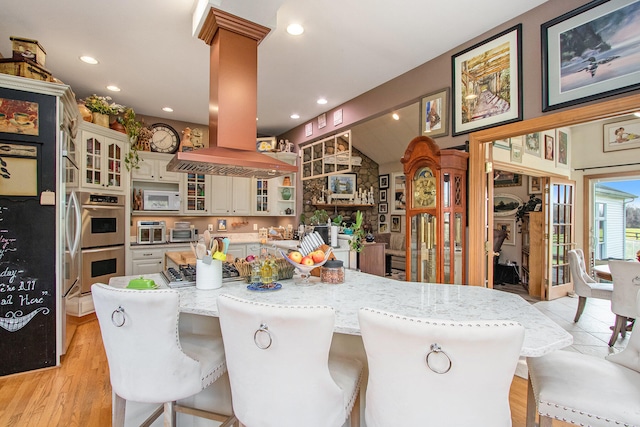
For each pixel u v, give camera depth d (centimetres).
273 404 108
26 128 254
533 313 141
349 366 136
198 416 165
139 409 176
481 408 89
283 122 527
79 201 340
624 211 576
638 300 138
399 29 262
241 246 545
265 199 581
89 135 377
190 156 203
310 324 100
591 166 541
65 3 230
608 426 110
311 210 739
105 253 403
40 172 259
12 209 249
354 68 331
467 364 86
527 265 570
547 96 230
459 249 281
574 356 145
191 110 472
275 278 203
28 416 198
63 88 264
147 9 237
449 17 248
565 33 221
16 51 253
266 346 104
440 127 307
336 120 447
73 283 321
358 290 183
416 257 300
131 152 454
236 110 231
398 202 798
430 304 154
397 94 352
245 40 233
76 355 288
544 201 502
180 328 187
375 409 101
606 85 202
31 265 255
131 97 418
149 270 470
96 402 214
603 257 583
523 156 441
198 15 227
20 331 252
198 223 555
